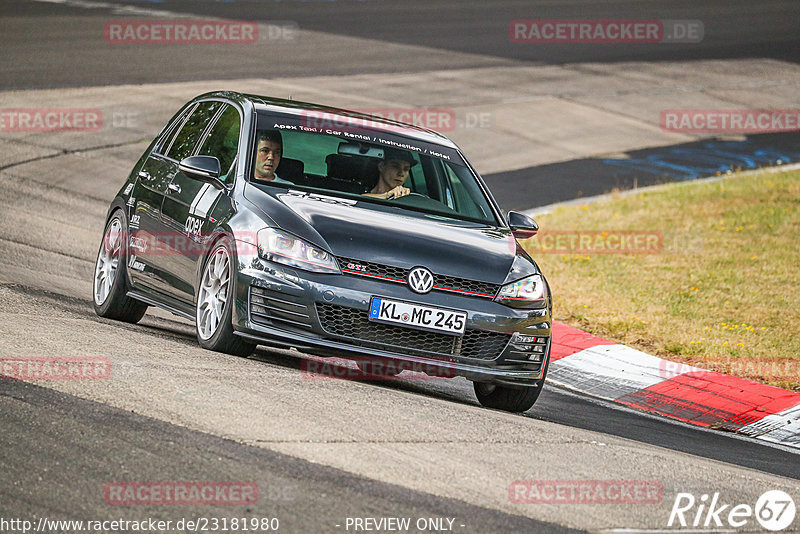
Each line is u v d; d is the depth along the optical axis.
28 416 18.86
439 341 25.53
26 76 82.50
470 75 103.06
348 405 22.27
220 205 27.36
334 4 138.62
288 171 28.08
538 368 26.84
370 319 24.88
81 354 23.52
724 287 47.91
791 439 30.12
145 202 31.41
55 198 54.78
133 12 117.94
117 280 31.67
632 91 103.62
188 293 28.03
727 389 34.03
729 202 66.25
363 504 16.59
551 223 61.00
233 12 124.56
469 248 26.75
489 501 17.59
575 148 82.94
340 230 25.70
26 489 15.85
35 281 36.66
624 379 34.88
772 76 115.19
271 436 19.23
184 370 23.14
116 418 19.20
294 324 24.91
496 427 22.73
